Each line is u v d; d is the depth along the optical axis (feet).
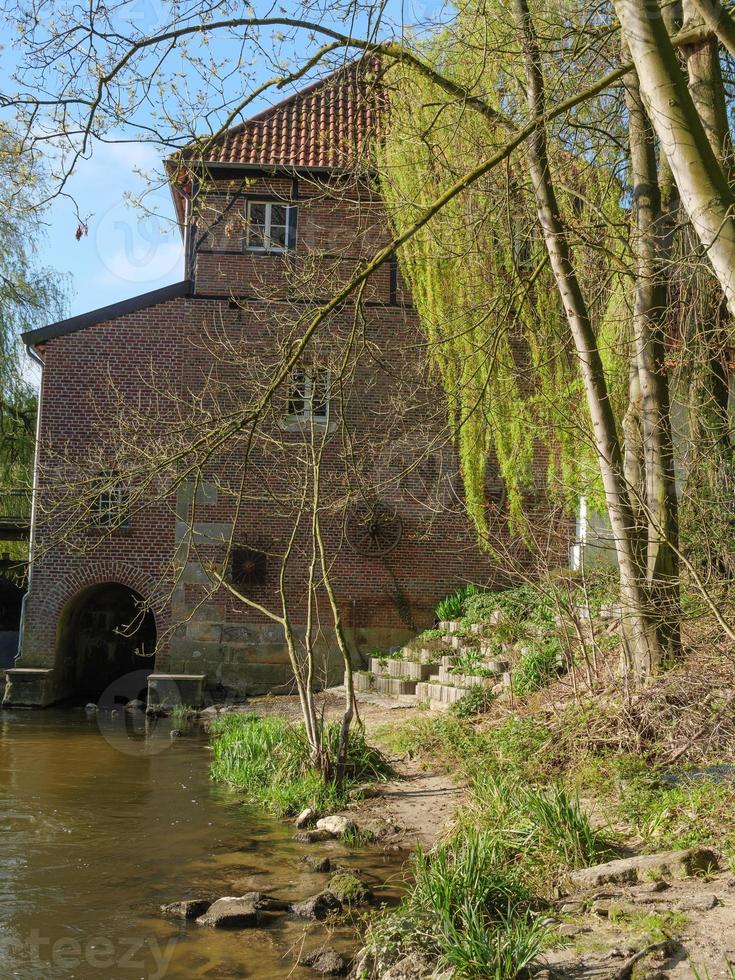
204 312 68.28
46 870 25.59
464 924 17.76
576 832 22.22
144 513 67.46
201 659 67.05
